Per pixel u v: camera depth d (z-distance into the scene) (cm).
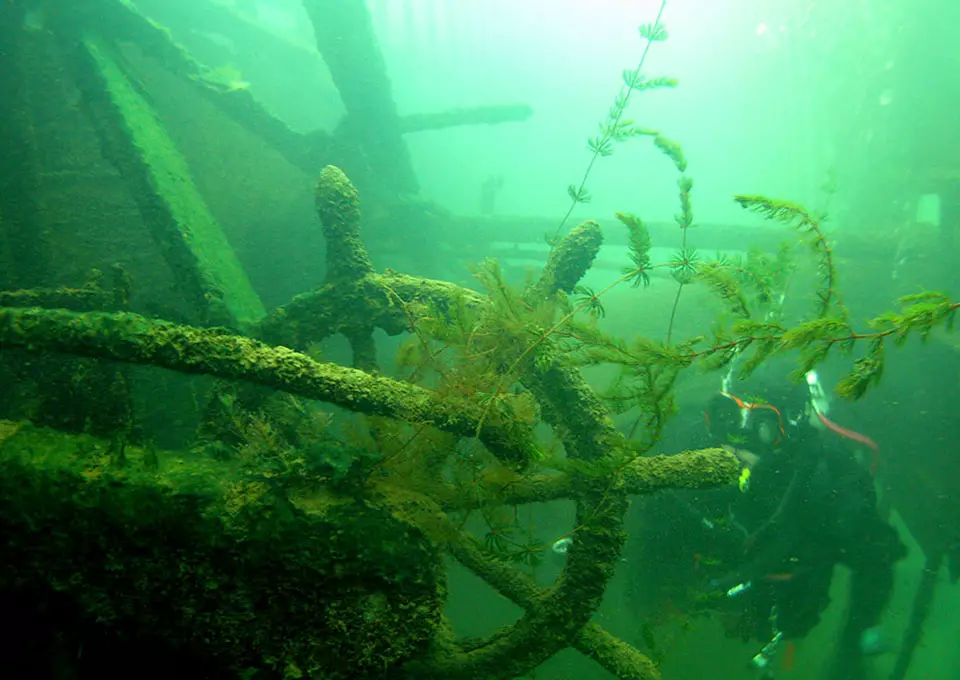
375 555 179
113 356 184
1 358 292
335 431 382
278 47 889
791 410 421
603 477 213
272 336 289
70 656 174
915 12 787
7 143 430
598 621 485
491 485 208
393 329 291
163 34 498
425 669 210
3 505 158
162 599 167
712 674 473
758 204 201
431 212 648
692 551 450
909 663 582
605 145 284
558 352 205
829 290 200
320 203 298
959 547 615
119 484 166
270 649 173
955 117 779
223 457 199
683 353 178
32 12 483
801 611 449
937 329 690
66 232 465
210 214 401
